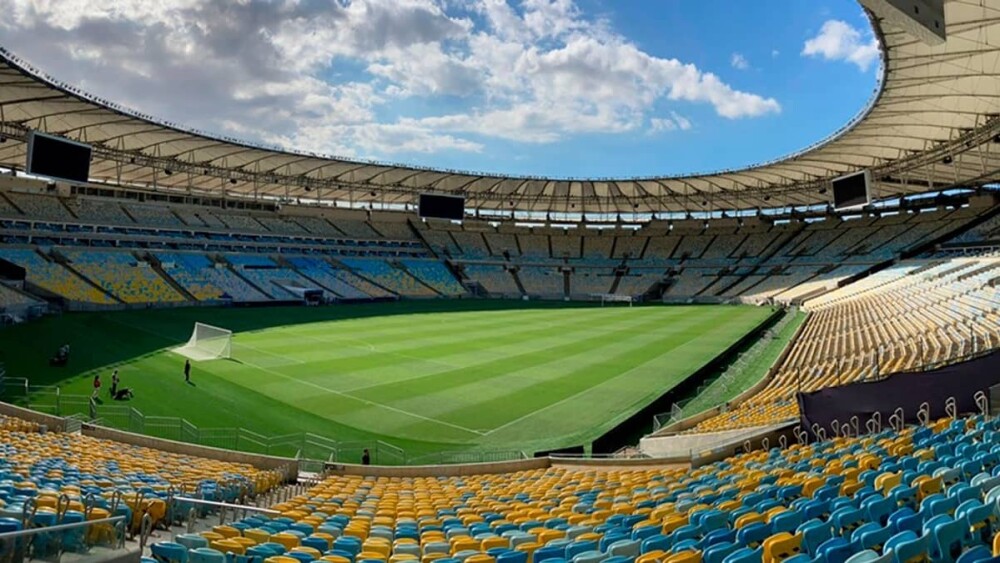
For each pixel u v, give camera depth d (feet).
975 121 127.34
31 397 81.97
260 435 72.08
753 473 39.50
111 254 186.19
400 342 134.41
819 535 21.84
